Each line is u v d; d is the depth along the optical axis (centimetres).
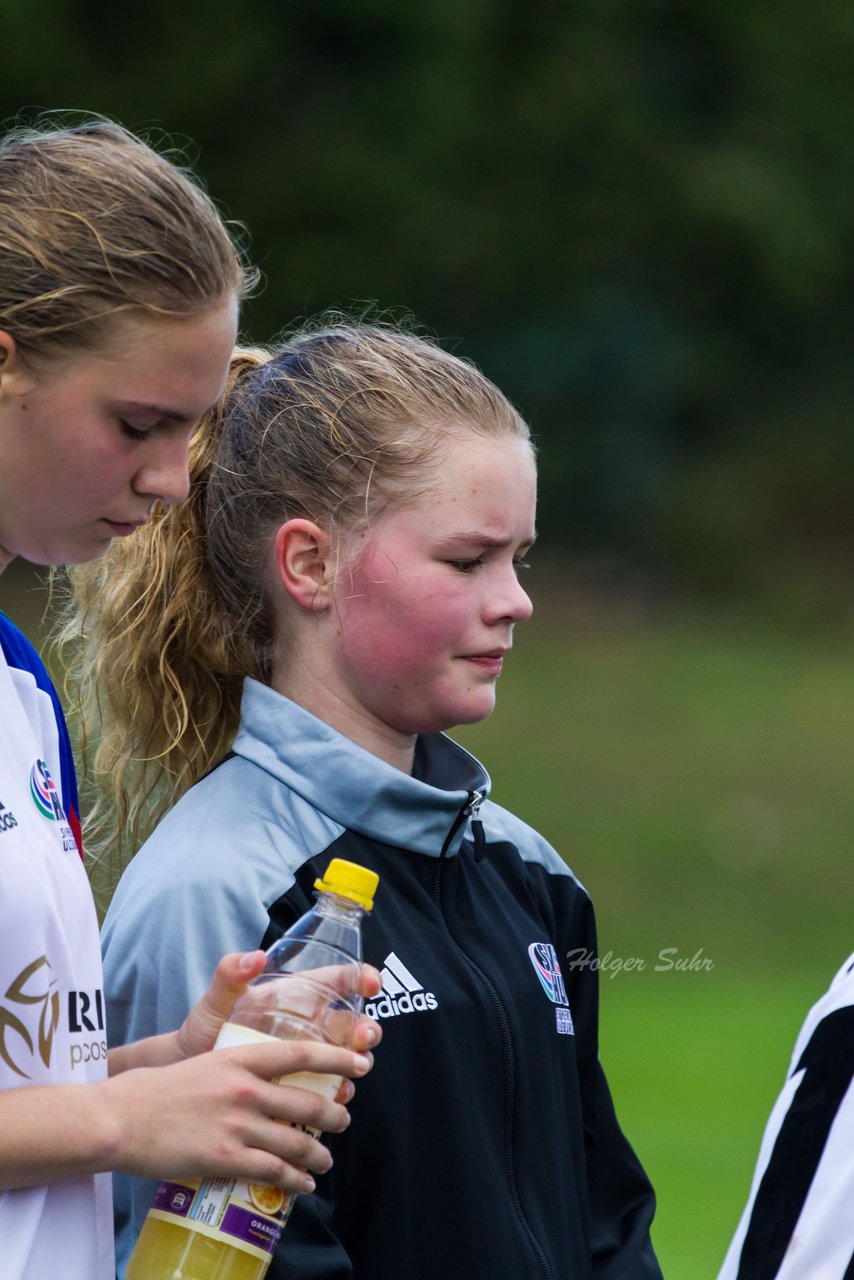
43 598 5716
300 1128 564
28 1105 534
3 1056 555
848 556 8225
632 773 5256
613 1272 767
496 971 722
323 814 707
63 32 6950
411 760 760
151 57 7219
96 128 634
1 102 6900
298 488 731
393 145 7625
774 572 8075
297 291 7294
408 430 716
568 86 7869
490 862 777
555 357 8081
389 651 707
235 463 761
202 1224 555
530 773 5203
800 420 8612
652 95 8412
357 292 7375
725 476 8388
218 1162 540
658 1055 2591
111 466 576
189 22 7312
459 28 7831
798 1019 2919
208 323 582
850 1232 595
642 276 8238
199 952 661
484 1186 675
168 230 578
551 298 7994
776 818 4809
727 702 6275
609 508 8181
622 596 7844
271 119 7488
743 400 8606
